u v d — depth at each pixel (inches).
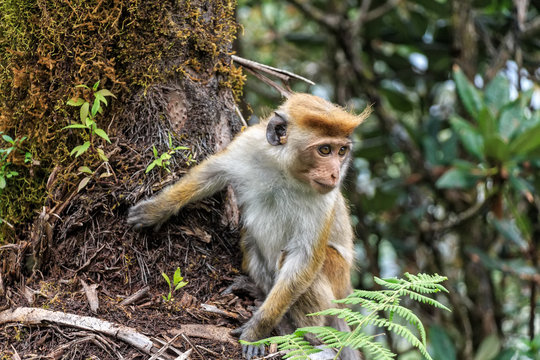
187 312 207.8
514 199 388.2
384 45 518.0
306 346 173.9
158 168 222.5
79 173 215.9
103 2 217.0
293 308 240.2
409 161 422.3
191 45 227.6
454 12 388.8
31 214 222.5
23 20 220.1
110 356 187.8
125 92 221.3
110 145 219.6
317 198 236.1
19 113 223.1
